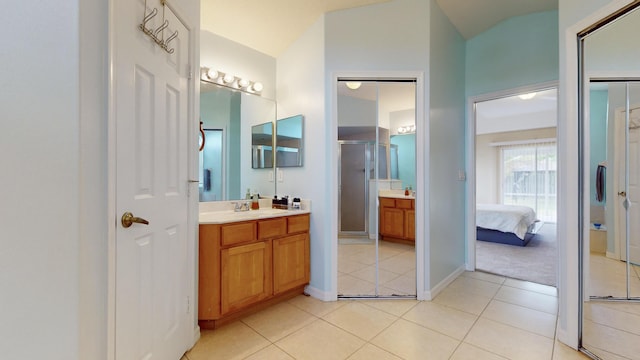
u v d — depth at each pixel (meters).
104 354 1.02
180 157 1.58
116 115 1.07
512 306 2.28
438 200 2.56
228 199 2.52
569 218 1.71
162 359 1.40
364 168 2.50
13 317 0.87
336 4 2.31
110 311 1.05
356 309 2.23
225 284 1.93
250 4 2.22
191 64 1.71
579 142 1.69
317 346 1.73
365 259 2.54
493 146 6.78
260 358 1.61
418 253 2.41
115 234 1.07
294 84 2.70
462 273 3.09
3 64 0.87
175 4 1.51
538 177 6.21
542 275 3.02
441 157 2.62
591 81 1.69
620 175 1.71
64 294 0.89
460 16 2.76
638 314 1.65
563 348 1.70
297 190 2.67
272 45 2.74
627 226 1.71
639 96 1.69
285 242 2.34
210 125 2.43
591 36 1.67
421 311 2.20
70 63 0.89
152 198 1.31
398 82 2.46
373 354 1.65
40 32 0.88
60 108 0.88
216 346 1.73
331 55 2.39
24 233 0.87
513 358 1.60
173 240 1.51
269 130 2.85
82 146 0.92
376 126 2.48
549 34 2.69
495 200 6.75
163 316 1.41
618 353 1.62
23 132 0.87
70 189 0.89
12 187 0.87
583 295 1.70
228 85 2.55
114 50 1.05
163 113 1.41
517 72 2.85
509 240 4.35
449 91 2.80
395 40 2.38
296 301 2.39
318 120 2.46
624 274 1.70
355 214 2.53
